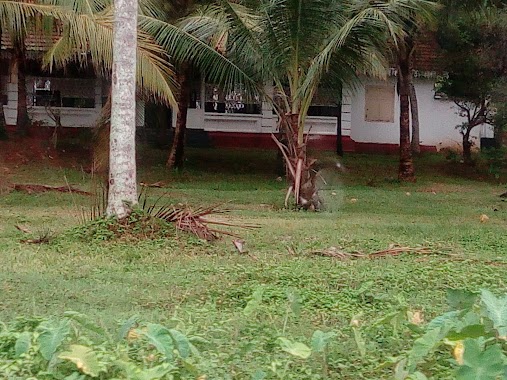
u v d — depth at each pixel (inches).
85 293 312.0
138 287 330.0
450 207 684.1
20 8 551.5
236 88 605.0
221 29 590.9
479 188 874.1
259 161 983.6
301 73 598.9
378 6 546.6
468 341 173.6
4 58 893.2
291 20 563.2
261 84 604.4
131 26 452.4
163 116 997.8
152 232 446.6
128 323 205.6
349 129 1093.8
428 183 895.1
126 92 454.0
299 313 264.5
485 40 877.2
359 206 674.8
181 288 328.8
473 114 1032.2
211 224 500.4
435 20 756.0
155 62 544.7
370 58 672.4
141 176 844.6
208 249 430.3
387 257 414.9
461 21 832.9
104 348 200.5
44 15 554.3
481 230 526.6
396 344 230.1
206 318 267.9
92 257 399.9
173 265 382.6
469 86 918.4
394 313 240.4
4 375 182.9
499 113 892.0
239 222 543.2
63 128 981.2
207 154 1004.6
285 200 644.7
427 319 277.1
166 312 283.9
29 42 783.7
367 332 242.8
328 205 659.4
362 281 343.0
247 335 242.5
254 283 336.8
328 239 472.7
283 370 196.1
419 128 1128.8
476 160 991.6
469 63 898.1
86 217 526.9
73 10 552.7
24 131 922.7
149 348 209.0
